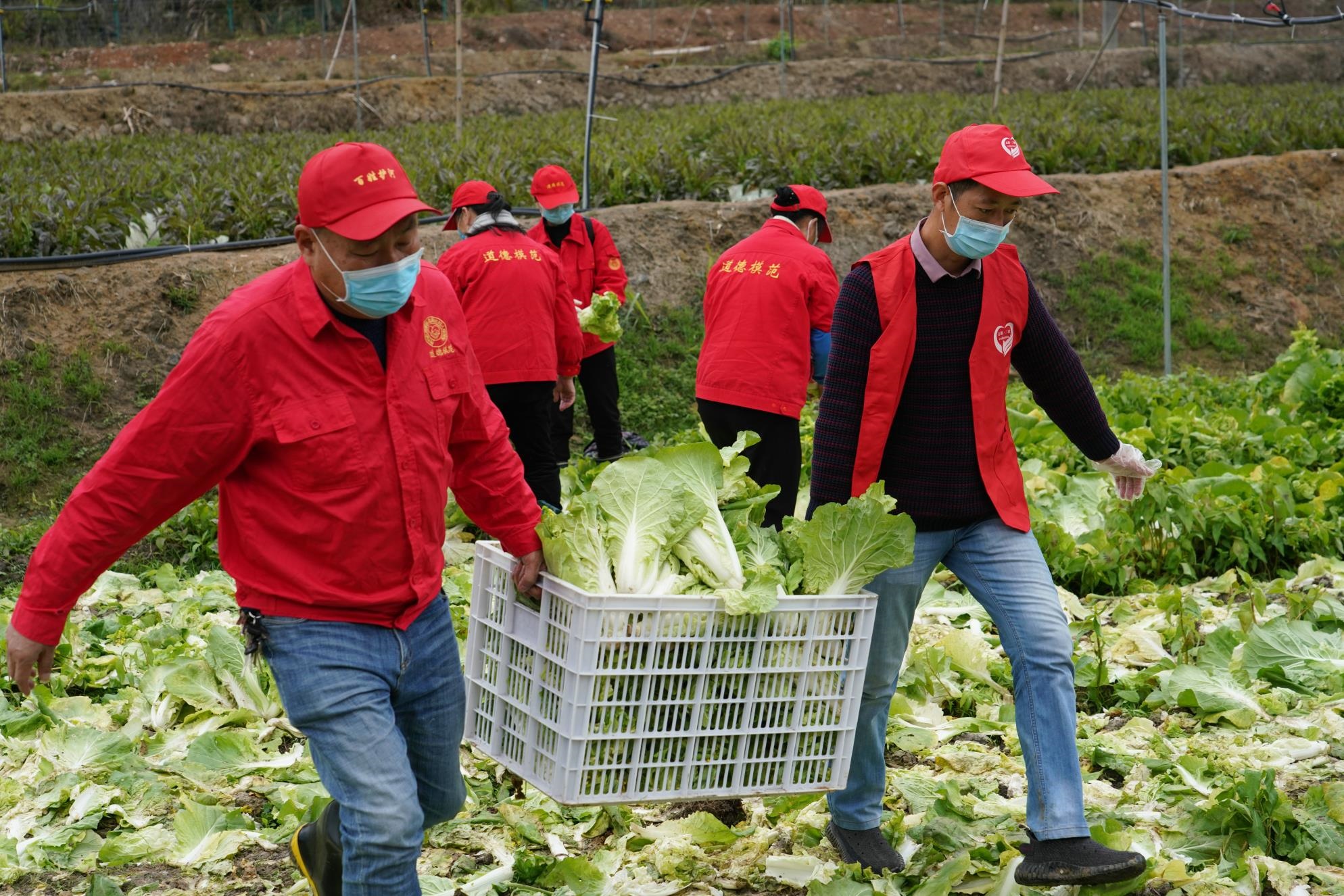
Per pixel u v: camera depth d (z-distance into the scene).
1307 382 10.29
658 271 13.03
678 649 3.07
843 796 3.72
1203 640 5.61
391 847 2.75
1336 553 7.12
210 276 10.84
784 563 3.40
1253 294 15.60
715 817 4.06
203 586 6.80
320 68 36.03
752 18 47.34
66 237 11.18
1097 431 3.76
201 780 4.42
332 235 2.63
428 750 3.08
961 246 3.36
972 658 5.32
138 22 38.81
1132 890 3.51
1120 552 6.77
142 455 2.66
